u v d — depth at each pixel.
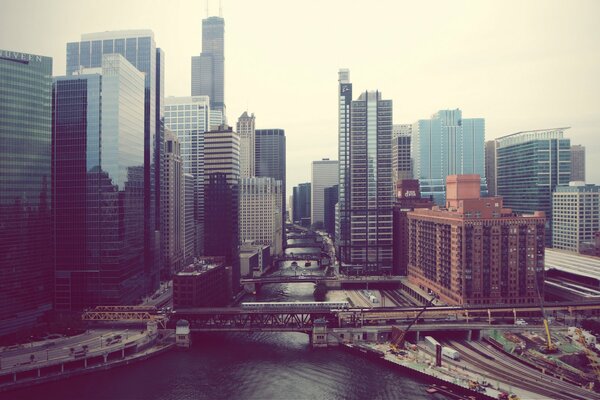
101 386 172.75
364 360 199.88
